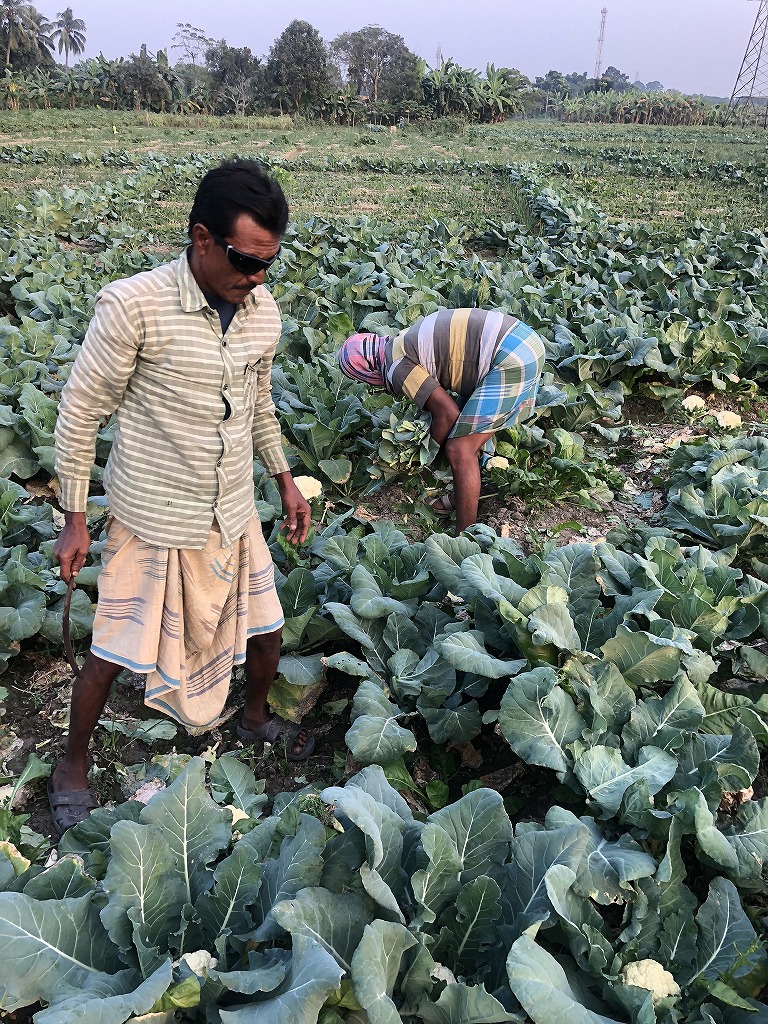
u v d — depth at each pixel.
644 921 2.27
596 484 5.12
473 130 45.75
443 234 12.70
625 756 2.80
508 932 2.12
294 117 51.34
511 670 2.91
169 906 2.16
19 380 5.95
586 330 6.99
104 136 34.53
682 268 10.03
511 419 3.95
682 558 3.80
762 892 2.50
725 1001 2.06
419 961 1.96
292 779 3.07
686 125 60.12
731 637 3.47
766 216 15.95
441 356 3.82
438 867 2.14
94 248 12.84
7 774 3.05
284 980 1.87
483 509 5.05
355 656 3.56
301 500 3.00
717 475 4.69
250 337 2.37
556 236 12.64
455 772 3.08
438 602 3.63
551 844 2.25
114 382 2.24
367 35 90.50
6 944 1.93
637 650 2.99
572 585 3.45
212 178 2.04
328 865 2.20
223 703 2.88
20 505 4.74
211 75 83.94
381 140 37.22
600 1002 2.08
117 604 2.53
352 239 11.31
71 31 110.44
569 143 36.12
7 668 3.55
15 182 19.81
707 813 2.40
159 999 1.85
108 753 3.12
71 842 2.58
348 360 4.07
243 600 2.71
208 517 2.45
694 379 6.56
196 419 2.32
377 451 5.20
